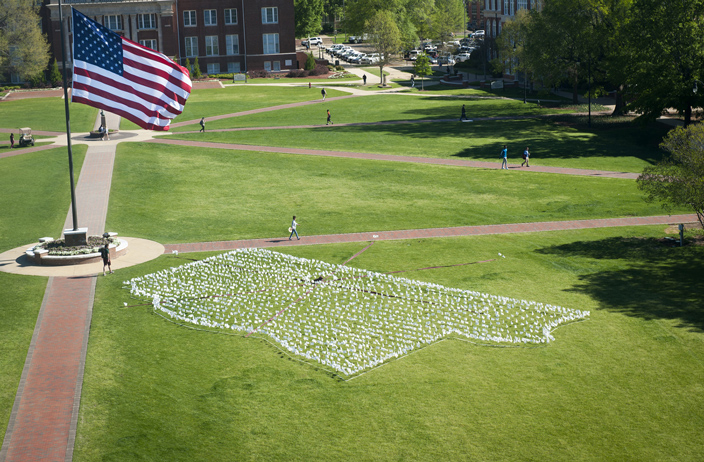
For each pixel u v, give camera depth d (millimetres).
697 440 18453
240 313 27188
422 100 93750
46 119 79438
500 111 81688
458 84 110750
